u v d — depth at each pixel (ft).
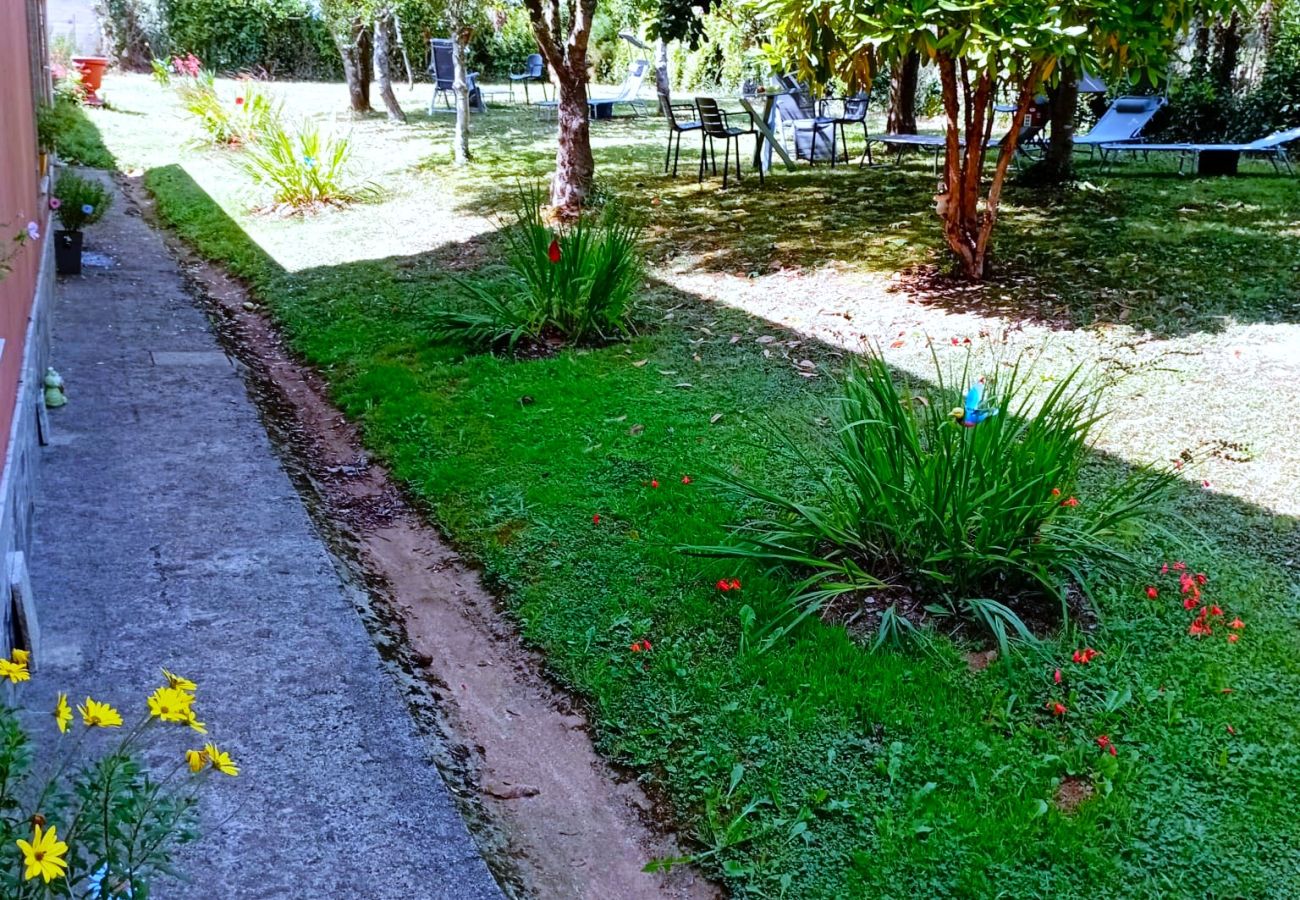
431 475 13.91
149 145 39.37
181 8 65.41
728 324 18.83
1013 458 10.06
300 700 8.77
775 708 9.05
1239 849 7.34
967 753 8.36
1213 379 15.02
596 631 10.41
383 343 18.62
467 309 19.66
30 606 8.86
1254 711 8.63
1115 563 10.52
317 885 6.84
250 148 37.09
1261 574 10.44
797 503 11.70
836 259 22.67
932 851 7.47
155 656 9.19
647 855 7.96
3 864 4.78
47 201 21.67
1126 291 19.17
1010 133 19.26
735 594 10.64
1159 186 29.19
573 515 12.49
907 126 40.63
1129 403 14.40
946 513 10.07
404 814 7.60
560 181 28.19
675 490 12.77
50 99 38.09
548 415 15.21
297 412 16.49
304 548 11.35
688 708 9.23
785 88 36.52
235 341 19.36
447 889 6.95
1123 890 7.07
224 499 12.41
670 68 68.03
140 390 15.81
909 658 9.50
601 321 18.35
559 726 9.41
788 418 14.64
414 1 46.14
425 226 27.17
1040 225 24.50
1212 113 37.73
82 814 5.19
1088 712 8.74
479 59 72.28
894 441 10.22
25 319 13.64
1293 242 21.98
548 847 8.00
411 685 9.48
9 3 15.21
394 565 12.16
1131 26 15.85
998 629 9.34
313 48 68.69
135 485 12.60
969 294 19.62
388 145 40.40
